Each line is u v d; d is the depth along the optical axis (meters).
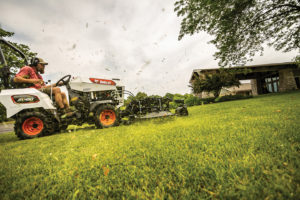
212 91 15.70
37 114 2.79
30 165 1.18
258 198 0.57
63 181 0.86
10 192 0.79
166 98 3.64
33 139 2.55
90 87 3.30
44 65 3.30
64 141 2.04
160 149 1.25
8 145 2.12
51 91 2.88
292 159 0.81
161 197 0.64
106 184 0.78
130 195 0.67
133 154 1.20
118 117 3.24
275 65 16.48
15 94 2.72
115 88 3.64
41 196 0.73
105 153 1.30
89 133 2.52
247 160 0.85
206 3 6.20
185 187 0.71
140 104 3.41
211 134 1.57
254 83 22.84
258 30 8.09
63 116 2.89
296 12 7.56
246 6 6.91
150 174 0.84
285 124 1.58
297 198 0.53
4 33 5.66
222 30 7.55
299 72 19.02
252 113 2.78
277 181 0.62
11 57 3.75
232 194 0.59
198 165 0.88
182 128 2.07
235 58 8.87
